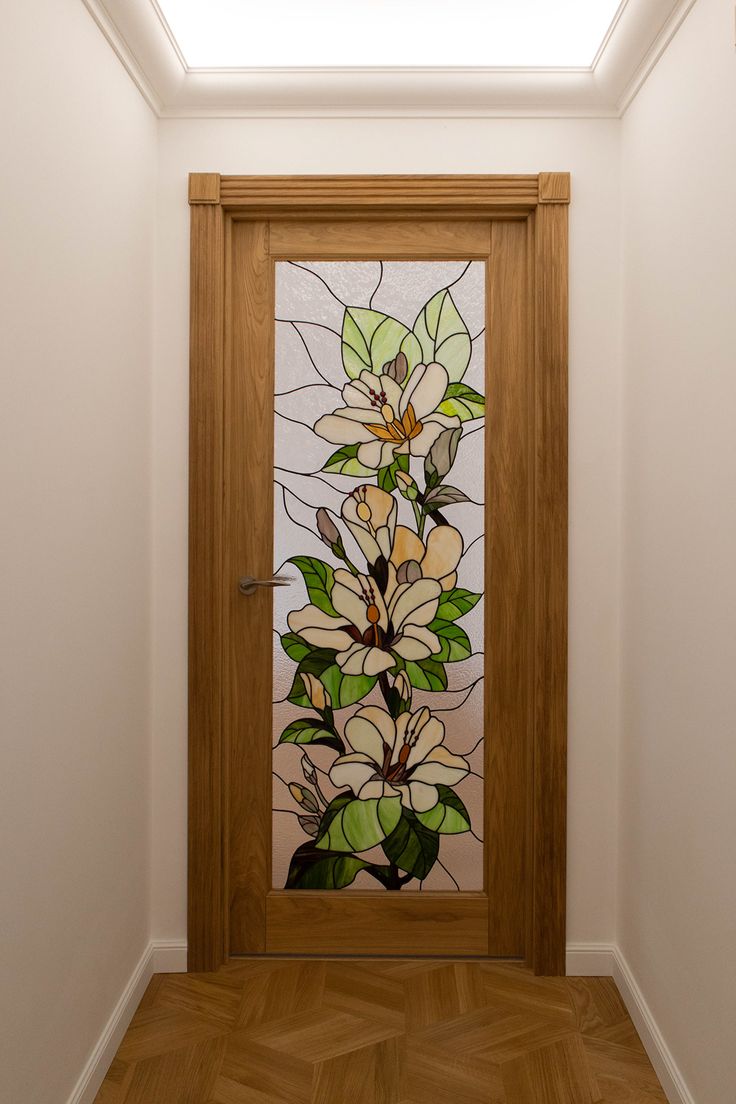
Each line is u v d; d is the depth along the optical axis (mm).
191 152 2320
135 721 2188
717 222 1634
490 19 2074
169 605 2361
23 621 1465
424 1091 1865
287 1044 2029
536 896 2352
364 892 2453
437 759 2447
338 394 2428
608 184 2309
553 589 2316
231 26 2115
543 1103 1829
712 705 1648
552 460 2307
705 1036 1671
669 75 1915
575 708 2352
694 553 1750
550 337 2297
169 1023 2115
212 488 2326
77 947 1757
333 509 2436
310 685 2449
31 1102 1529
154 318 2322
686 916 1788
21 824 1466
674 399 1878
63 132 1636
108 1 1808
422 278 2416
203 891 2359
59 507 1630
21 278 1445
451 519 2428
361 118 2311
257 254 2416
